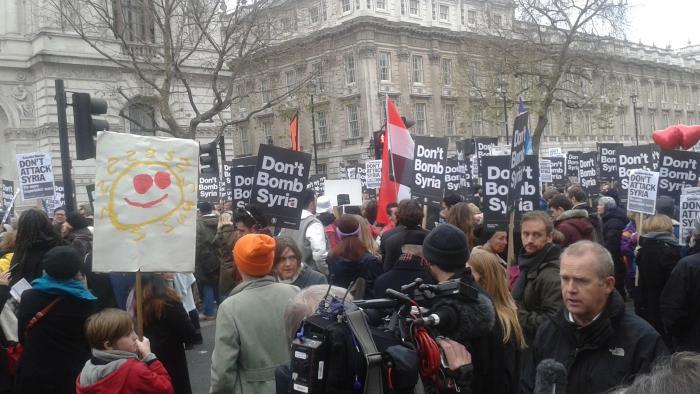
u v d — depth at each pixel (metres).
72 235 9.39
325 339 2.73
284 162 8.94
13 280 6.66
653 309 7.48
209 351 9.85
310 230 9.16
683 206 8.71
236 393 4.50
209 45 36.91
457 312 3.21
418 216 6.76
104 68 35.31
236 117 61.62
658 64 82.56
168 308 5.38
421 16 56.84
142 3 24.19
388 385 2.64
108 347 4.46
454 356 2.97
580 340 3.45
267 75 38.84
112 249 4.97
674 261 7.34
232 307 4.55
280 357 4.54
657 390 1.45
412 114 54.91
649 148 16.05
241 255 4.68
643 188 10.70
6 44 35.78
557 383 2.61
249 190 10.69
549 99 37.09
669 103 85.50
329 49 53.84
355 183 16.45
